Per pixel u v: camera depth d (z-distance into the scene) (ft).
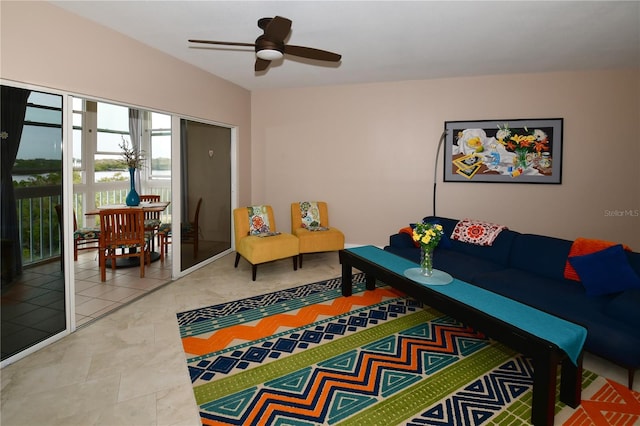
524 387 7.17
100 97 10.04
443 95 16.35
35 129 8.48
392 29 10.46
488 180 16.07
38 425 6.05
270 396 6.88
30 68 8.18
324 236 15.67
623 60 13.41
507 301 7.77
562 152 15.21
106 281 13.44
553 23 10.03
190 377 7.46
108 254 13.94
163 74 12.45
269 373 7.62
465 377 7.50
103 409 6.46
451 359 8.18
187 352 8.43
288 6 9.00
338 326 9.83
